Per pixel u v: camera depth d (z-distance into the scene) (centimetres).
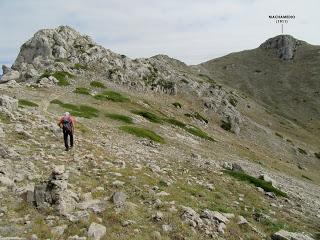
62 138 2777
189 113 11506
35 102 5169
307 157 13862
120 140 3628
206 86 15012
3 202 1517
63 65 9656
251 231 1888
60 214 1479
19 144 2312
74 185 1809
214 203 2164
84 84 8788
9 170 1825
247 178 3309
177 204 1881
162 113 8900
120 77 10950
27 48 10844
